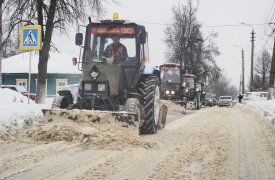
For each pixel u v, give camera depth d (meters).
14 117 9.32
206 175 5.51
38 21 15.15
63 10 15.18
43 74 15.00
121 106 9.27
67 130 7.85
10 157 6.26
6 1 15.05
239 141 9.03
